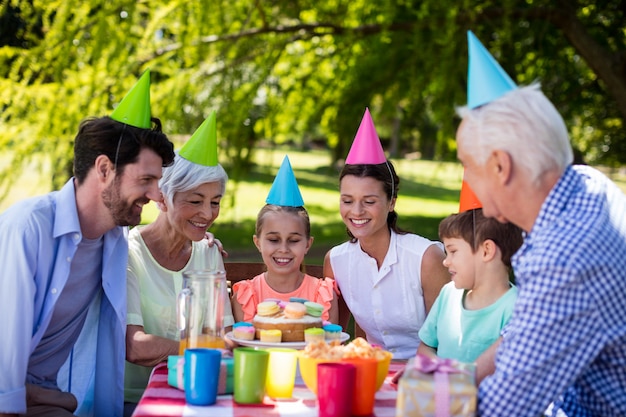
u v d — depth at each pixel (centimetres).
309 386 196
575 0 855
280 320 234
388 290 301
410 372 174
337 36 908
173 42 835
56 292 238
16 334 225
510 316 231
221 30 830
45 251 235
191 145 268
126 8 735
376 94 930
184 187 266
